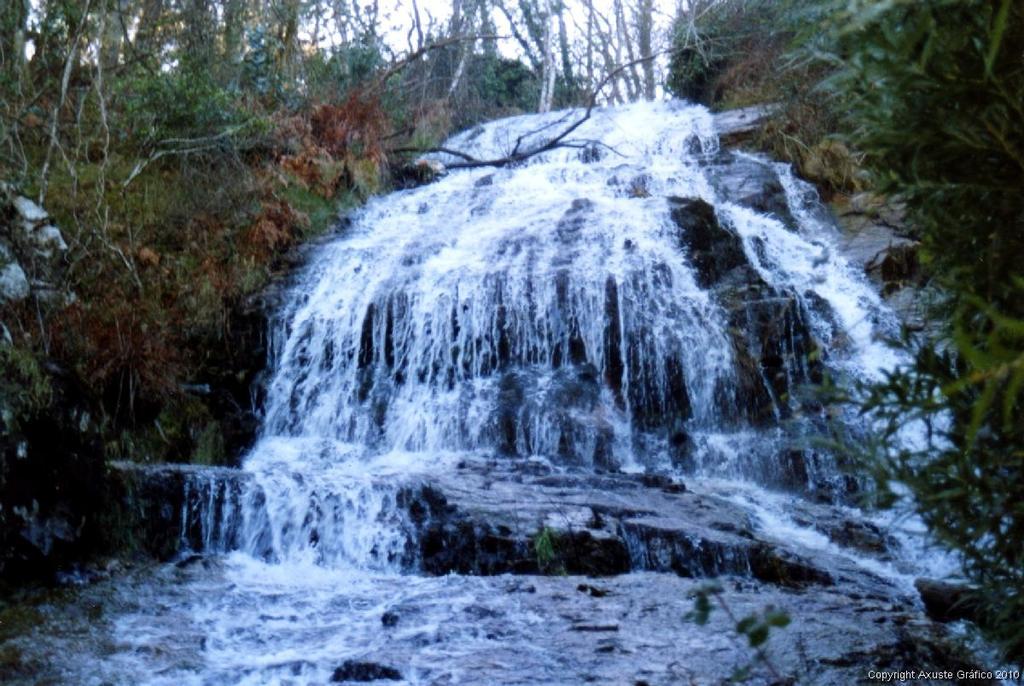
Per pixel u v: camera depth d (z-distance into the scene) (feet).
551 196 42.63
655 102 62.69
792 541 22.72
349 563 21.15
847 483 27.27
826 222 40.52
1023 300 5.49
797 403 30.19
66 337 26.35
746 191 42.11
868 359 31.01
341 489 22.02
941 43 5.02
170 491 21.13
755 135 48.93
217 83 41.86
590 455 29.17
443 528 21.08
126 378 27.55
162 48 42.65
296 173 41.96
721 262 35.35
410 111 58.95
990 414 5.71
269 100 45.80
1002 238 5.49
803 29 5.79
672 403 31.55
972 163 5.39
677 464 29.60
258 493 21.75
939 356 6.18
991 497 5.80
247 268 35.45
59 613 16.47
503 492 23.35
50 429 18.84
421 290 34.17
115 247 30.50
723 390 31.12
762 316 32.17
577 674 13.20
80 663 14.29
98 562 19.22
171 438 28.53
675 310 32.89
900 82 5.17
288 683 13.66
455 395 31.45
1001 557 6.15
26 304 26.00
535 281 33.42
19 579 17.80
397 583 19.25
